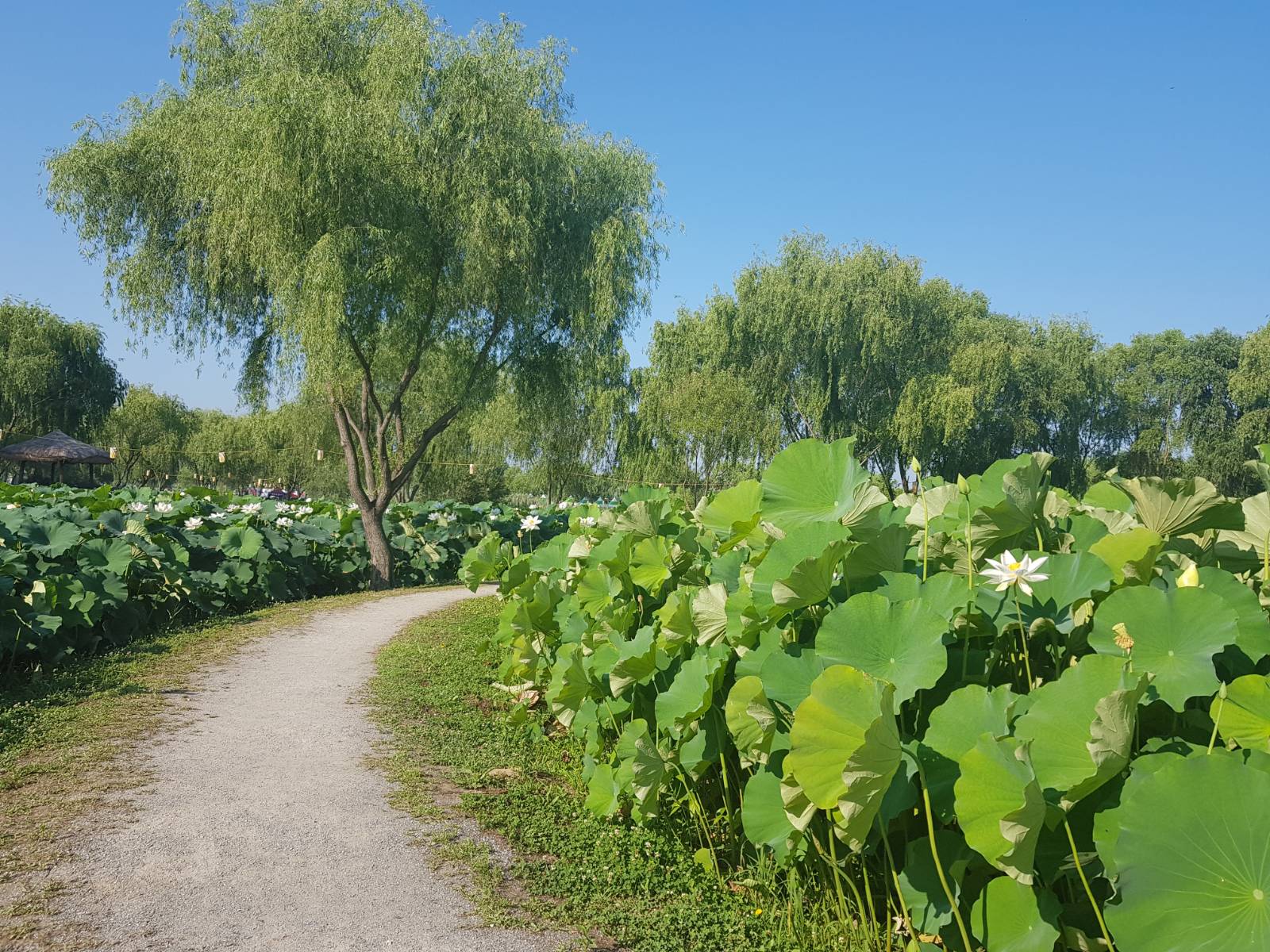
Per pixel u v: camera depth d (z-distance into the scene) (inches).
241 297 703.7
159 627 398.3
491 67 640.4
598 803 178.5
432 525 716.0
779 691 126.8
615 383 1688.0
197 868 155.9
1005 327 2137.1
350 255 603.8
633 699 193.5
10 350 1706.4
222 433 2155.5
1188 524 131.3
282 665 331.0
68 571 354.0
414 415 1176.2
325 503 726.5
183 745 226.2
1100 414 2118.6
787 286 1609.3
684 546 215.3
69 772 201.8
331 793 196.1
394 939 135.4
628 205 748.6
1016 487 130.6
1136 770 92.8
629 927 140.8
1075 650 127.6
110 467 2097.7
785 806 120.6
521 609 249.4
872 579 140.6
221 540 480.4
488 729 256.5
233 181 594.6
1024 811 88.9
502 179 632.4
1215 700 100.2
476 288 642.8
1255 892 77.5
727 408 1526.8
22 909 138.1
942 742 111.8
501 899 149.5
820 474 148.3
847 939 129.3
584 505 370.6
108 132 689.0
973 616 127.6
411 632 413.1
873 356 1614.2
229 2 676.7
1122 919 81.0
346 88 620.7
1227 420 2134.6
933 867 113.1
